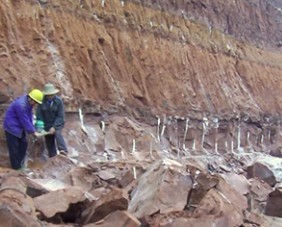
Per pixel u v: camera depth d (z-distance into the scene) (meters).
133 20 17.92
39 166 11.19
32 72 12.98
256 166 15.39
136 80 16.86
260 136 23.84
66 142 12.66
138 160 13.41
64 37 14.54
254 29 27.45
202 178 8.77
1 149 11.12
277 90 27.16
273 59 28.33
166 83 18.31
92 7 16.20
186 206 8.32
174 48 19.72
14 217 6.32
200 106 19.69
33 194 8.02
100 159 12.99
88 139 13.39
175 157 16.00
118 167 11.97
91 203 7.86
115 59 16.31
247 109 23.36
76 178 10.14
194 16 22.08
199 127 19.12
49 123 11.67
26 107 10.59
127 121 15.04
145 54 17.84
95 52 15.52
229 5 25.27
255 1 28.14
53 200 7.53
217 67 22.48
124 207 7.65
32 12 13.81
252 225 8.87
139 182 9.72
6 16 12.98
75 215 7.74
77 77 14.35
